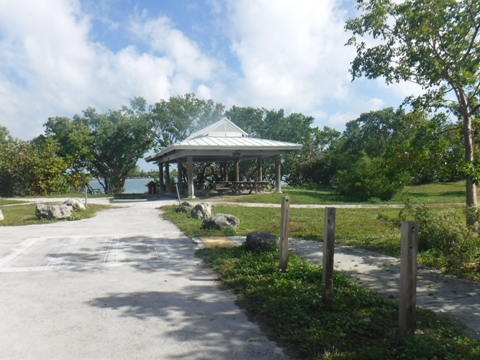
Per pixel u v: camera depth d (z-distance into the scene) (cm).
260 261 688
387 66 1071
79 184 3766
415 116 1145
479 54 991
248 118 4231
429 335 382
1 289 580
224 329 424
